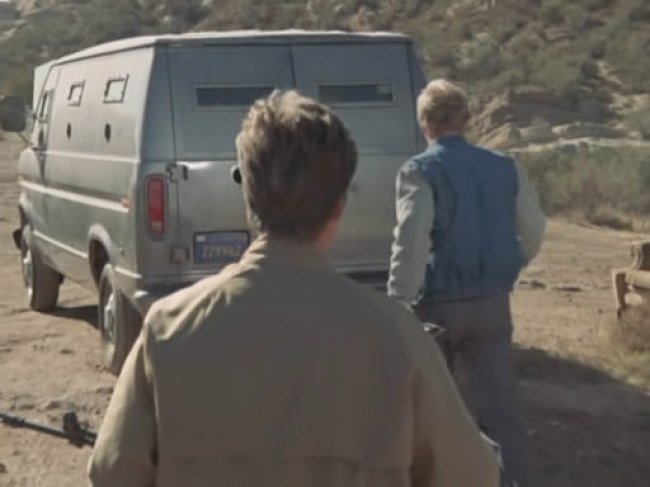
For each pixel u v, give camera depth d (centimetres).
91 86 951
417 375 265
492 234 586
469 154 591
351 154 277
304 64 845
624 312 1066
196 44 829
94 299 1260
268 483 260
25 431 803
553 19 6725
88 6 8388
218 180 820
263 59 840
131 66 859
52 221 1075
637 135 4862
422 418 266
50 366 967
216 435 262
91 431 792
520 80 5769
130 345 893
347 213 840
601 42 6216
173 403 264
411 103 861
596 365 977
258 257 271
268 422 261
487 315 589
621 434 805
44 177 1098
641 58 5897
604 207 2497
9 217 1997
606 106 5375
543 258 1688
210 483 262
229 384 262
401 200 581
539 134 4875
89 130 943
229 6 7900
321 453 261
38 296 1182
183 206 818
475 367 593
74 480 724
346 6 7619
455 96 593
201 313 267
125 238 848
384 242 848
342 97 850
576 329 1132
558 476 731
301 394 262
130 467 269
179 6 7956
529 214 605
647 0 6631
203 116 824
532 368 966
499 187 590
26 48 7588
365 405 263
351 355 263
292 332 263
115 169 869
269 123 271
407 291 576
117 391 276
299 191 268
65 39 7762
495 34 6694
